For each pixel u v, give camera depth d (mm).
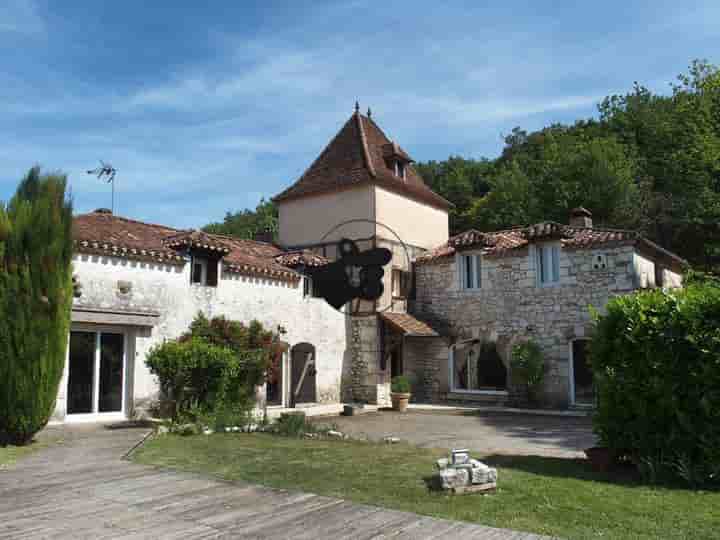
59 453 8070
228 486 6023
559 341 16750
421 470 6715
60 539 4355
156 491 5832
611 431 6902
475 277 18844
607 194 28062
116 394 12188
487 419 14586
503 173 35219
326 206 19797
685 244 26828
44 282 8828
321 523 4742
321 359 17141
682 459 6148
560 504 5234
